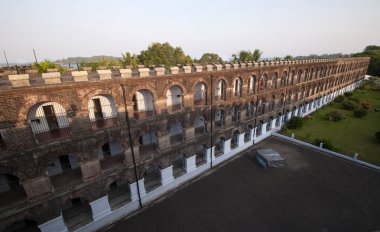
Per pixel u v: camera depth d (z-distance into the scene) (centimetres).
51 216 1822
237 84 3212
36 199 1714
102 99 2055
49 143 1680
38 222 1770
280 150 3684
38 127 1802
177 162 3067
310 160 3350
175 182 2716
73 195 1902
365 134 4338
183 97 2473
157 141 2405
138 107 2356
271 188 2698
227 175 2984
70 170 2095
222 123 3144
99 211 2106
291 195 2564
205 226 2138
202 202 2472
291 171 3061
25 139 1562
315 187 2702
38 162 1658
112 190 2484
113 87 1898
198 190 2678
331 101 6650
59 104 1783
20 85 1450
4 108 1428
